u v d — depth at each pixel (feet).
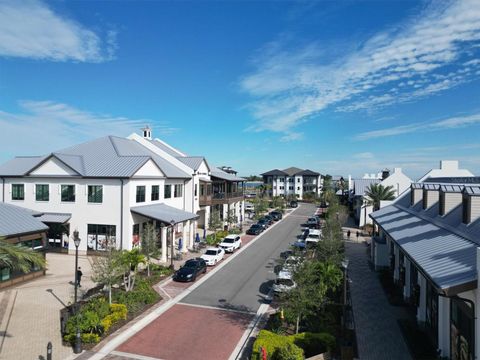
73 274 86.38
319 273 64.13
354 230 171.12
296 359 41.45
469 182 70.90
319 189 391.86
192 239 125.80
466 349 37.14
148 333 55.57
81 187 105.91
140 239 97.71
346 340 50.85
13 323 57.36
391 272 87.86
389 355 48.55
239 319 62.64
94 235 105.19
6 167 116.06
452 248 43.01
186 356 48.73
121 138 136.05
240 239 134.00
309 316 59.31
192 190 139.33
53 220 103.24
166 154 141.38
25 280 79.30
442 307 44.39
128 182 102.47
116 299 65.57
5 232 73.20
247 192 389.80
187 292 77.05
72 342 50.85
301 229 175.63
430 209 67.41
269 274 93.09
